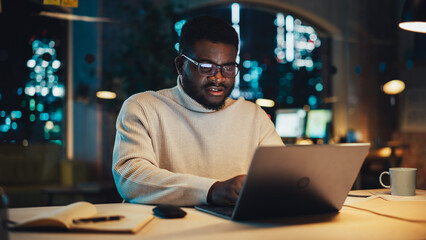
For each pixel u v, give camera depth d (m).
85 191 4.71
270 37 7.82
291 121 6.88
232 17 7.33
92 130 6.39
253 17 7.64
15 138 6.09
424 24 2.08
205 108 1.65
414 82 6.00
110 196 5.12
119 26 6.50
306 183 1.12
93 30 6.40
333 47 7.58
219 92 1.59
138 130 1.56
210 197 1.25
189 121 1.66
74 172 6.06
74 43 6.34
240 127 1.74
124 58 6.11
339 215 1.21
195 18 1.59
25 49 6.12
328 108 7.58
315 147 1.08
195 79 1.57
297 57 7.85
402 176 1.52
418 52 5.88
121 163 1.49
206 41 1.53
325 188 1.16
